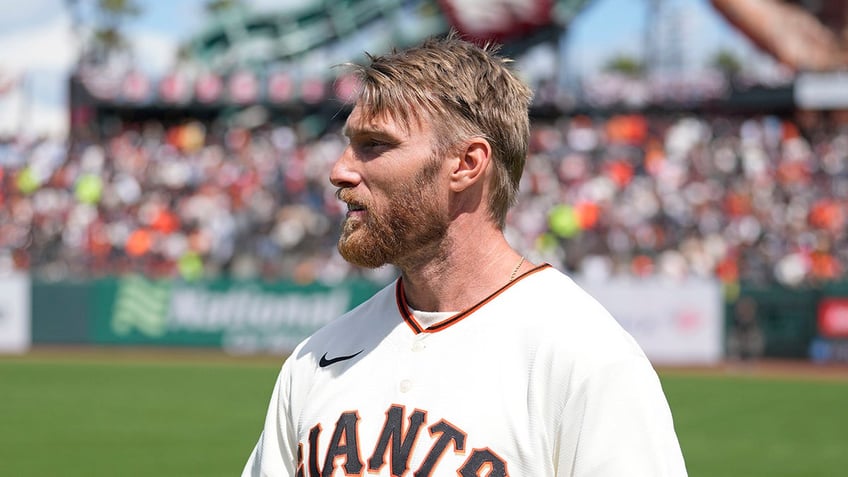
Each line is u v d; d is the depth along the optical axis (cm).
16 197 4197
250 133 4781
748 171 4169
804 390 2630
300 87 4753
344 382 370
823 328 3247
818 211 3888
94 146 4550
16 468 1500
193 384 2642
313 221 3944
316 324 3547
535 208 3916
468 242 364
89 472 1472
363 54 381
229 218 3934
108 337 3666
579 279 3419
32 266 3916
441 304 368
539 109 4609
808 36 4781
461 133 356
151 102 4838
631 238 3741
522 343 341
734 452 1694
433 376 350
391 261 370
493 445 330
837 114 4556
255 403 2264
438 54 363
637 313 3369
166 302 3653
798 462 1600
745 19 4756
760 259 3653
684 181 4109
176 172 4281
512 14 4781
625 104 4522
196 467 1510
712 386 2717
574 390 325
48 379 2750
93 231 3972
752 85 4441
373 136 360
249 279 3612
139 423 1959
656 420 321
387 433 348
